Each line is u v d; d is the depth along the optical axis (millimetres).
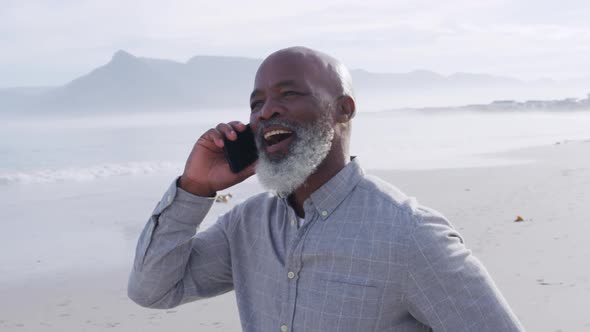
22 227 10867
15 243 9477
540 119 78188
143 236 1857
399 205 1553
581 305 5125
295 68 1648
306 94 1632
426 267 1476
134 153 31984
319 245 1567
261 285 1732
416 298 1497
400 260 1487
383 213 1544
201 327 5219
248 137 1754
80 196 15281
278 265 1675
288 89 1637
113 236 9938
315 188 1671
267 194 1888
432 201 11648
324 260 1562
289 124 1625
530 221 8953
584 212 9406
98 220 11516
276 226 1745
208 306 5762
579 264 6375
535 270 6266
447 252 1490
